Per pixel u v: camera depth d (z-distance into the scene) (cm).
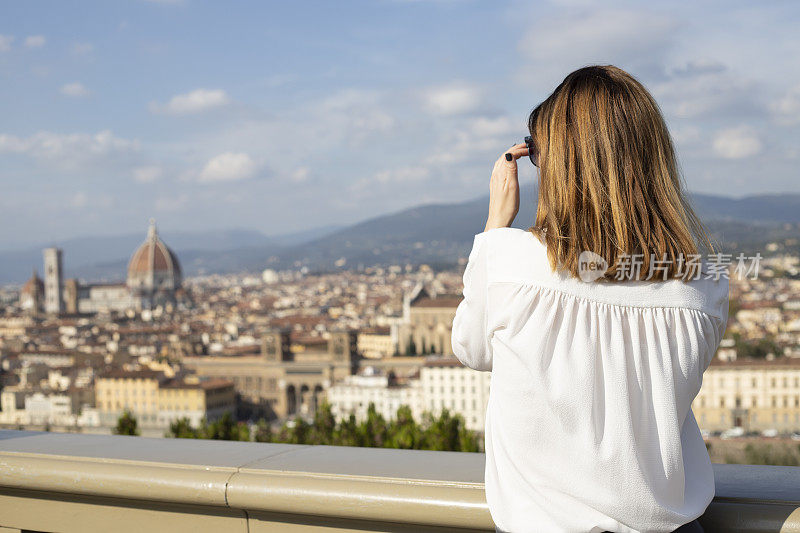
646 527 199
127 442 321
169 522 282
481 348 225
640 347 207
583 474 199
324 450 298
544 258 210
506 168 235
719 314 213
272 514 267
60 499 296
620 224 202
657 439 203
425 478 252
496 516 211
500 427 211
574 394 201
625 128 209
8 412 12450
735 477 257
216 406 12238
